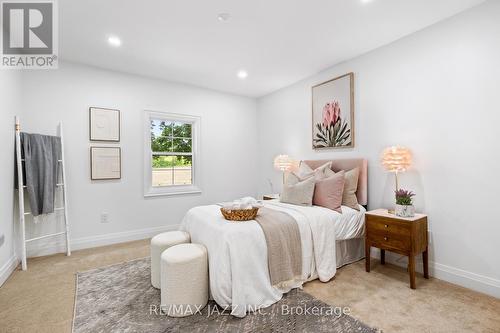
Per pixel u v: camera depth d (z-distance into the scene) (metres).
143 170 3.83
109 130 3.54
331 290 2.21
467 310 1.90
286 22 2.43
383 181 2.93
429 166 2.51
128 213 3.71
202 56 3.16
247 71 3.68
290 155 4.30
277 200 3.44
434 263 2.48
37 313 1.89
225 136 4.68
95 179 3.44
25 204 2.99
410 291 2.19
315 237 2.39
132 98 3.74
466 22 2.24
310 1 2.11
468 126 2.25
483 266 2.17
